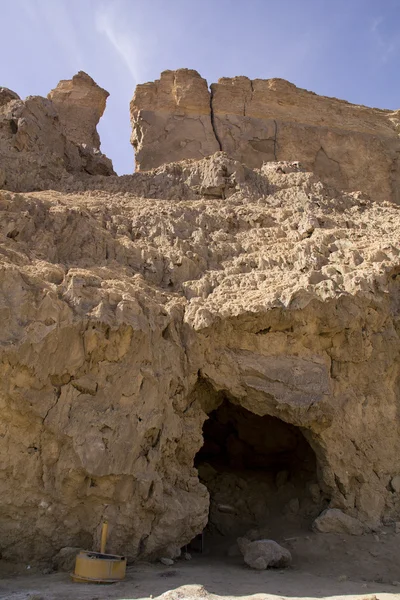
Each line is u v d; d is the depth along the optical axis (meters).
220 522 11.43
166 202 15.36
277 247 13.04
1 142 16.52
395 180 25.61
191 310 10.55
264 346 10.80
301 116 25.80
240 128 24.77
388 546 10.02
